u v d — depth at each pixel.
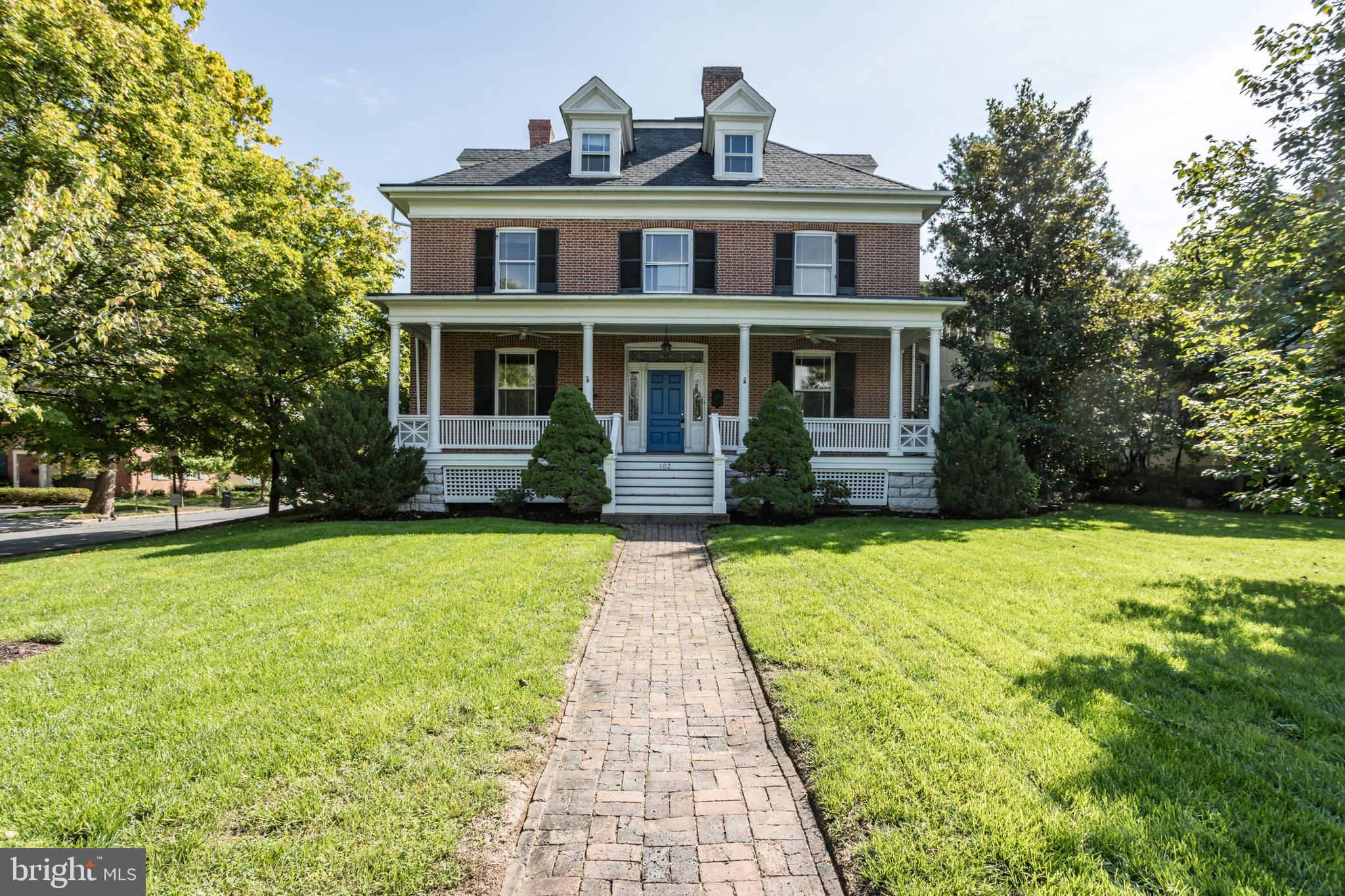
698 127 19.81
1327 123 6.98
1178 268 10.02
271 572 7.47
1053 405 17.45
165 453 15.55
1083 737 3.36
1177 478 20.61
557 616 5.71
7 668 4.39
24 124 9.22
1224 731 3.46
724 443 15.18
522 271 15.66
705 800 3.09
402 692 3.97
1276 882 2.27
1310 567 8.10
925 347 19.44
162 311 10.98
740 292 15.59
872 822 2.72
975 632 5.16
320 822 2.70
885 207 15.62
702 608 6.52
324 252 17.53
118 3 11.55
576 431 12.66
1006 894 2.27
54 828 2.62
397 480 13.07
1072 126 18.28
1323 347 6.72
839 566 7.77
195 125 13.20
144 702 3.82
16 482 33.22
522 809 2.96
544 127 19.89
